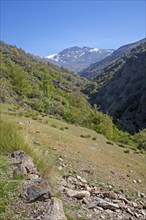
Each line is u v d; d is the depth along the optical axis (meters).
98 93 165.38
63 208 7.12
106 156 22.42
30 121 29.42
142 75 143.00
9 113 35.94
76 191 8.55
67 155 15.80
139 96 128.50
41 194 6.89
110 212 8.02
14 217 6.07
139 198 12.88
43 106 74.75
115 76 166.00
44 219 6.11
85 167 14.61
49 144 17.30
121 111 131.12
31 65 157.12
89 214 7.44
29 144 10.31
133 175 18.38
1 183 7.27
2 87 71.81
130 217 8.12
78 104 108.19
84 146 23.25
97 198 8.75
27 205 6.58
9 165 8.48
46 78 127.62
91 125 57.44
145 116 115.88
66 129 35.97
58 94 107.38
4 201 6.57
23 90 81.25
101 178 13.73
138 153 34.97
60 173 10.74
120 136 64.38
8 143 10.04
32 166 8.72
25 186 7.26
